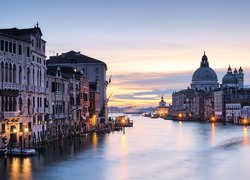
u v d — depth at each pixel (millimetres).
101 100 146500
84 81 115438
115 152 70500
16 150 60469
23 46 70750
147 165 56969
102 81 146375
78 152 68812
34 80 75562
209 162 59938
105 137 103125
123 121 179500
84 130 113125
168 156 66438
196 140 98062
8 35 65938
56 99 91250
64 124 96188
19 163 55625
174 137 108500
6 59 65625
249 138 101750
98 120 135125
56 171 51344
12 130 67312
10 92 65875
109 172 51500
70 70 107250
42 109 78875
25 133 70000
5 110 65188
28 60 72375
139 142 90875
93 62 145875
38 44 77500
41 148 66750
